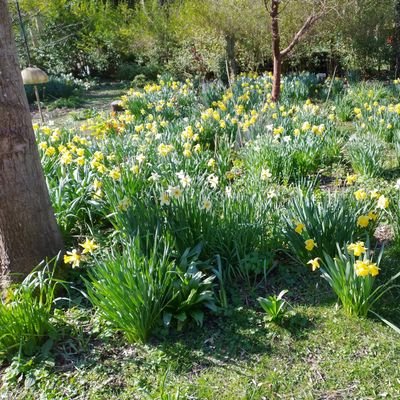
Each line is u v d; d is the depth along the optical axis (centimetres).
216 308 318
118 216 382
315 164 582
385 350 280
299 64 1569
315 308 322
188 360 284
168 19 1792
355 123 780
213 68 1500
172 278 311
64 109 1287
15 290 315
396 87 1039
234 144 663
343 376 264
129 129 721
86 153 553
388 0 1344
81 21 1902
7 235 332
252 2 1334
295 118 707
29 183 334
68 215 420
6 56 307
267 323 309
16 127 320
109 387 268
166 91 1014
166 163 500
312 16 874
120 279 291
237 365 279
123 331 305
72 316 324
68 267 367
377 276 346
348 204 374
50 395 264
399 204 366
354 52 1397
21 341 289
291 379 265
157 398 252
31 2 1769
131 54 1903
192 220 367
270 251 375
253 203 386
